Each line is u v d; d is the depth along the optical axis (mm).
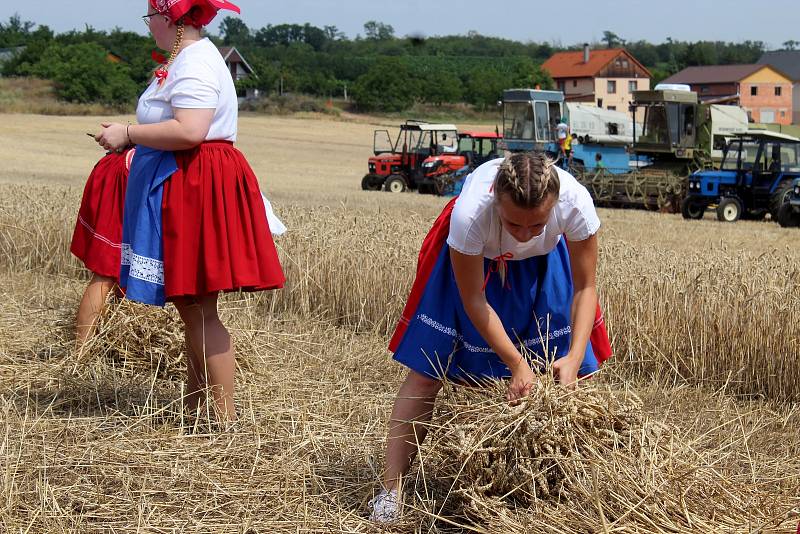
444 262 3883
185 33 4680
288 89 83750
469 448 3574
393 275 7801
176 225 4574
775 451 5016
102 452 4312
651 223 19625
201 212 4602
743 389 6484
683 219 22109
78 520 3680
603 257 8070
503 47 116188
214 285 4598
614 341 6812
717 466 3982
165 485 4039
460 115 83438
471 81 85625
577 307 3783
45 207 10234
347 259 8086
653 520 3375
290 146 53844
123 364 5660
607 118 32375
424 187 30578
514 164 3295
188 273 4602
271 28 109938
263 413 4996
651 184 25375
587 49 99500
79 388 5281
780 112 103938
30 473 4031
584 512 3434
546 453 3547
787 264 7758
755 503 3555
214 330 4824
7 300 7742
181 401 4902
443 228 3885
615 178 26156
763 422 5578
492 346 3705
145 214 4609
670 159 29109
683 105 28422
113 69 67875
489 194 3537
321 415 5023
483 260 3740
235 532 3691
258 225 4754
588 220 3639
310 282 8133
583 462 3547
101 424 4727
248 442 4547
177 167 4598
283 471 4199
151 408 4891
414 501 3832
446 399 3889
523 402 3590
